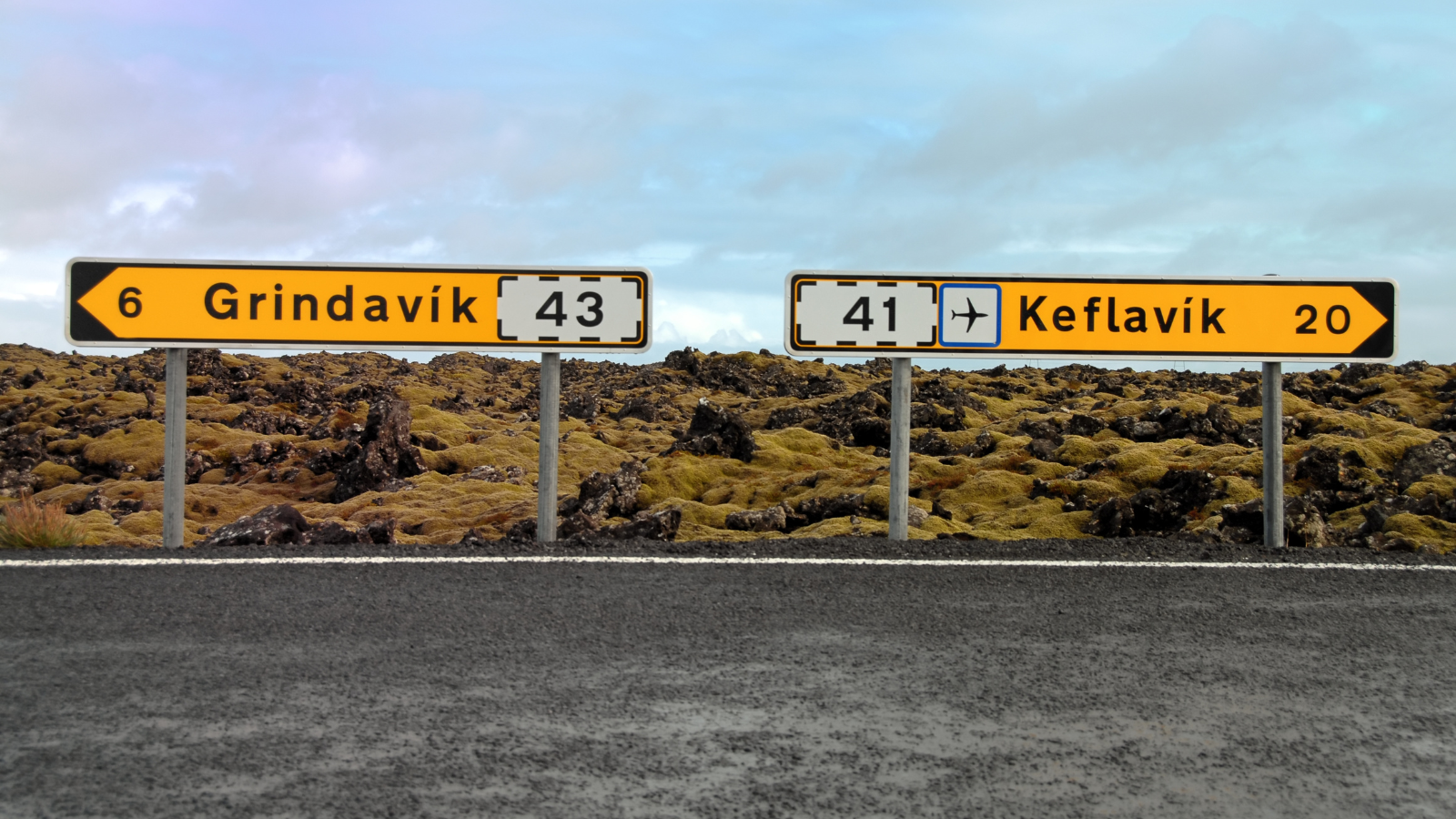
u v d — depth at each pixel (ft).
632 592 23.38
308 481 121.80
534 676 16.94
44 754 13.35
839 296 34.47
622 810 11.70
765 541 30.96
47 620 20.59
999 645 19.13
